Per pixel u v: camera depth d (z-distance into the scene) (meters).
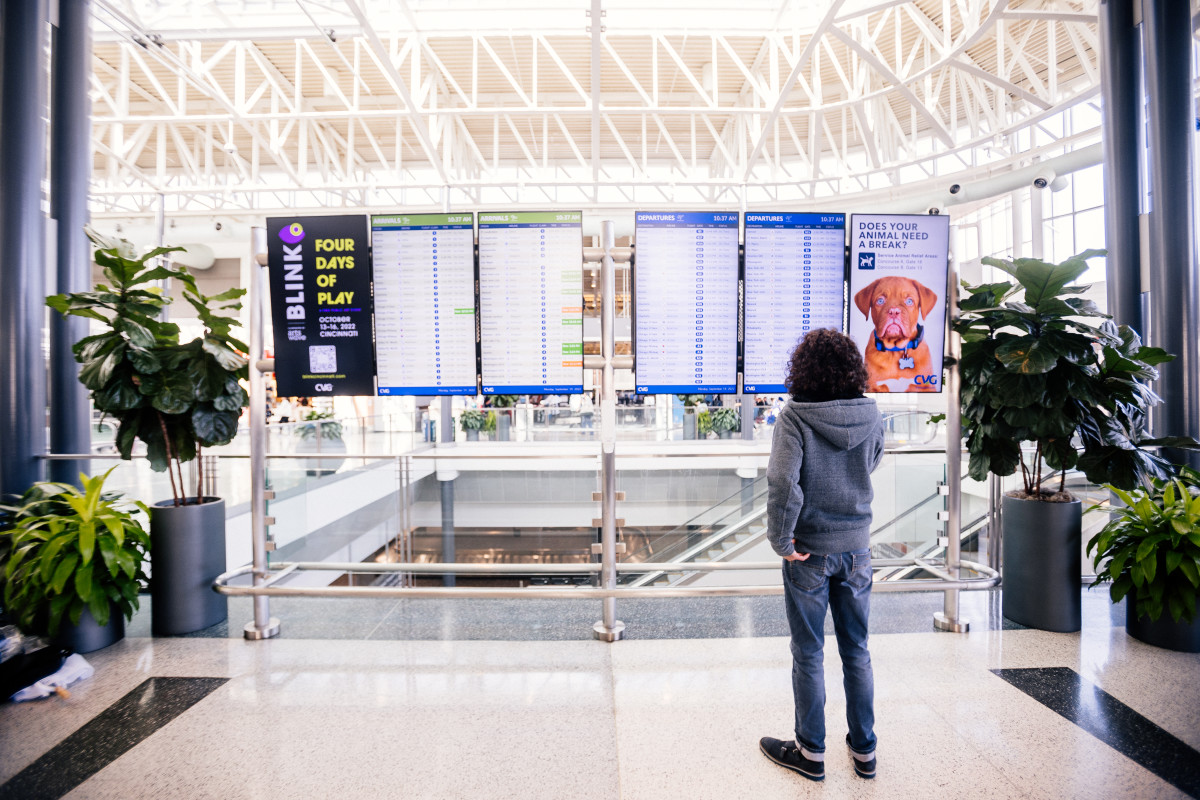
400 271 3.16
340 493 6.87
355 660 2.92
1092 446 3.11
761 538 6.07
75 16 3.97
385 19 8.51
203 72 8.48
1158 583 2.88
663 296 3.17
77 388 3.94
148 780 2.01
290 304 3.16
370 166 16.11
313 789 1.96
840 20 7.27
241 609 3.61
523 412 10.65
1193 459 3.75
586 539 7.89
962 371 3.24
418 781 2.00
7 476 3.58
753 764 2.09
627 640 3.13
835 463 1.92
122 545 2.95
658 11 8.51
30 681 2.53
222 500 3.48
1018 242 10.20
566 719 2.38
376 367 3.21
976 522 4.72
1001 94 10.74
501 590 2.93
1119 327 3.25
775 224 3.16
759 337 3.21
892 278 3.15
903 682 2.65
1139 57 4.05
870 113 12.91
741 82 11.70
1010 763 2.08
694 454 4.34
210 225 13.42
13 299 3.60
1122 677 2.68
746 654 2.96
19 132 3.64
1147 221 3.93
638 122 13.87
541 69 11.03
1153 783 1.96
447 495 7.74
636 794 1.93
